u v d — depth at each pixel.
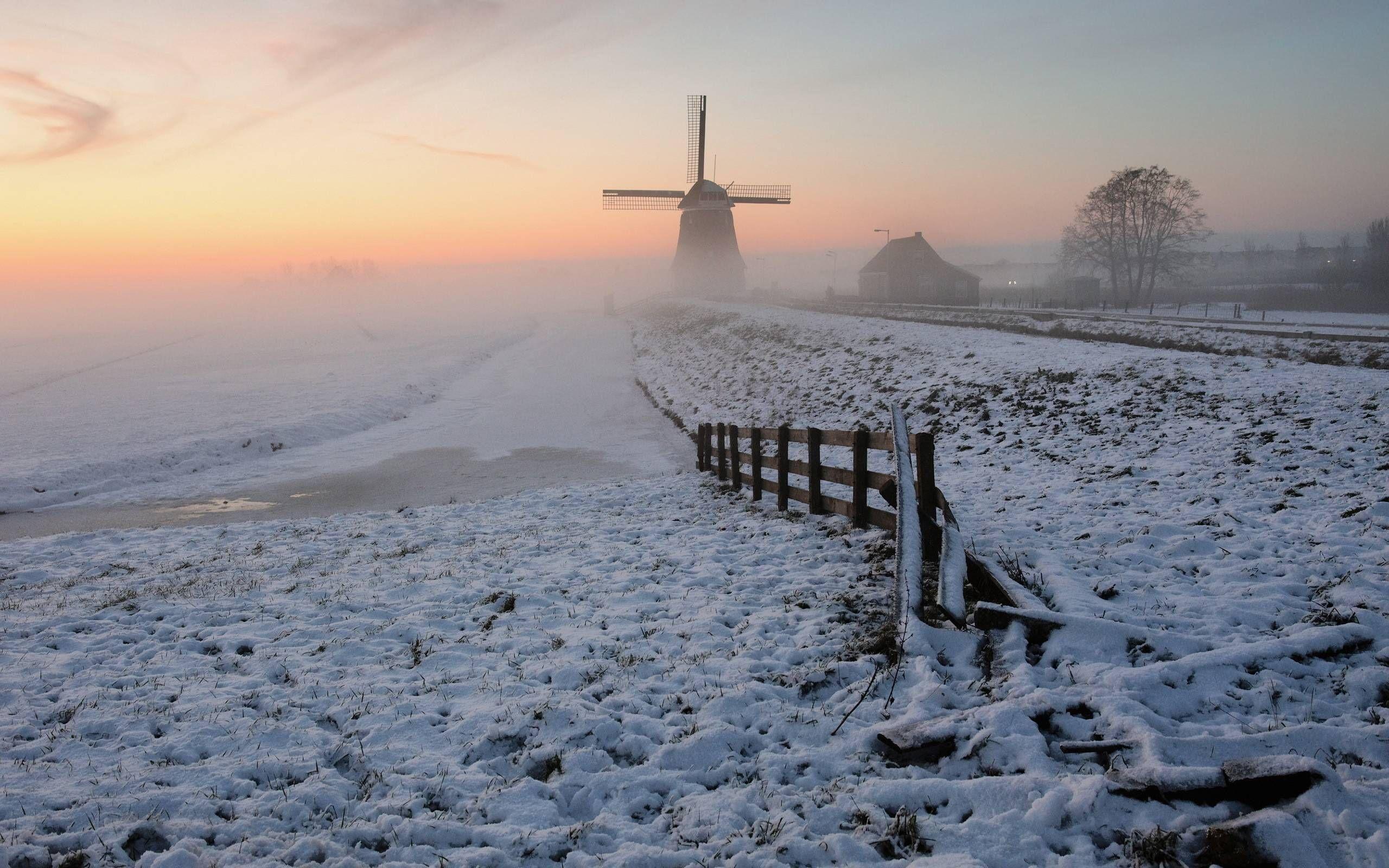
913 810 4.07
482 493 19.36
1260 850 3.30
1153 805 3.76
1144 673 5.11
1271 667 5.20
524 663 6.70
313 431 28.72
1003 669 5.57
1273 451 11.70
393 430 30.14
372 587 9.74
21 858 3.97
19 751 5.34
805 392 28.06
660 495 16.00
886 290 92.19
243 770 4.92
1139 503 10.29
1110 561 7.90
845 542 9.70
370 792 4.66
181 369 58.06
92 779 4.87
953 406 20.75
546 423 30.66
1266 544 7.96
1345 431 11.91
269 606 9.07
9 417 36.59
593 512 14.74
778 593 8.09
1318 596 6.47
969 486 13.21
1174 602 6.62
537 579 9.57
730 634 7.03
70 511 19.41
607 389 40.69
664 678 6.07
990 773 4.33
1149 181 69.69
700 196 107.00
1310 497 9.43
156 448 25.27
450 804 4.50
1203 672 5.16
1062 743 4.43
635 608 8.09
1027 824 3.78
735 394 31.81
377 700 6.04
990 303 83.56
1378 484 9.46
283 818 4.38
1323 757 4.05
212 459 24.95
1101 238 74.44
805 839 3.86
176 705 6.09
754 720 5.26
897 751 4.60
